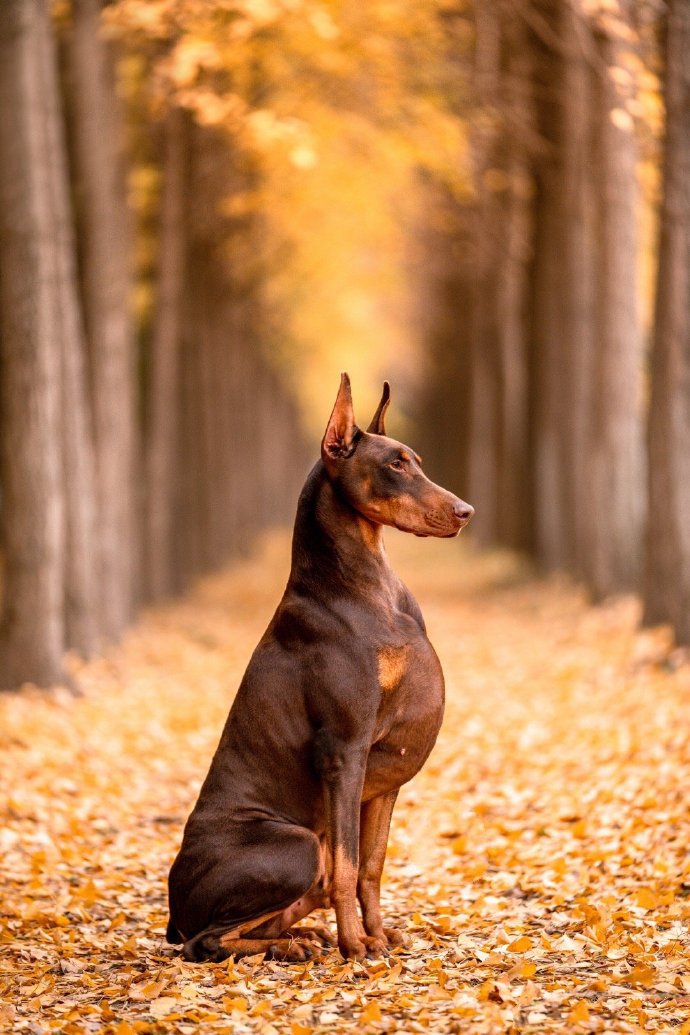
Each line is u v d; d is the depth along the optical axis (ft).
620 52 50.42
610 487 66.85
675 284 46.52
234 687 53.16
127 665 56.65
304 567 19.66
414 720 19.51
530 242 88.79
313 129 69.97
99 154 58.13
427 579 107.45
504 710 45.09
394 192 97.91
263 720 19.47
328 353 182.80
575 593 74.95
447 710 46.06
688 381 46.21
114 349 61.62
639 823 26.76
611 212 63.87
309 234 105.09
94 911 23.52
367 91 69.62
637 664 46.93
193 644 66.13
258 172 84.28
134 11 51.83
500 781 34.09
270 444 198.80
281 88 68.74
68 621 54.13
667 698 40.73
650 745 34.04
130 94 70.03
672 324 46.73
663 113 46.37
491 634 67.77
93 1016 17.46
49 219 47.16
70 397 53.47
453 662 59.00
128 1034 16.40
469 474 139.95
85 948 20.99
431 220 101.71
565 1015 16.87
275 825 19.20
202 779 35.65
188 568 99.30
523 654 58.75
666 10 44.42
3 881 25.17
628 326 65.46
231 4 50.90
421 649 19.53
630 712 40.19
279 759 19.42
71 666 52.03
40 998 18.03
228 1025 16.63
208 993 17.87
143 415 88.89
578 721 40.63
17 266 44.42
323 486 19.56
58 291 52.19
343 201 93.04
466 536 160.15
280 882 18.93
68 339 53.06
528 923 21.83
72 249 59.00
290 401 240.73
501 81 69.36
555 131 76.64
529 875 24.73
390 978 18.25
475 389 127.13
